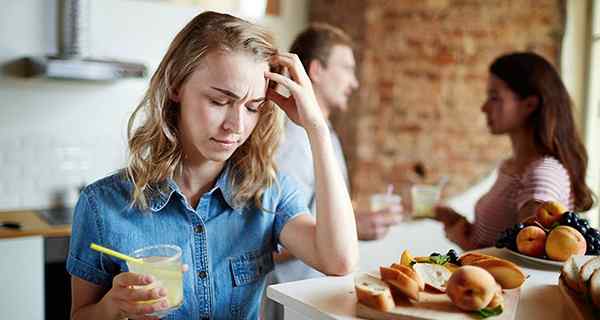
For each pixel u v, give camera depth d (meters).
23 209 2.91
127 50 3.07
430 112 3.20
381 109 3.22
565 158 1.74
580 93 2.95
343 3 3.35
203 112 1.05
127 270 1.10
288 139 1.69
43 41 2.88
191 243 1.17
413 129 3.21
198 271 1.17
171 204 1.16
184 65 1.06
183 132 1.13
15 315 2.42
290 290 1.00
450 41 3.15
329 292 1.00
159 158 1.13
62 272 2.57
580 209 1.79
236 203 1.21
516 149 1.86
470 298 0.85
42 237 2.46
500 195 1.82
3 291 2.39
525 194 1.64
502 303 0.91
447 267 1.03
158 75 1.11
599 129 2.92
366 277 0.95
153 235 1.14
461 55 3.15
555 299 1.00
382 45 3.19
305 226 1.23
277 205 1.28
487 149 3.20
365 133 3.23
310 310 0.92
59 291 2.57
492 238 1.82
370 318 0.87
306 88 1.19
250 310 1.24
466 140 3.20
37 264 2.46
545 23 3.01
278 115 1.25
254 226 1.24
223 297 1.19
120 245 1.12
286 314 1.00
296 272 1.67
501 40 3.10
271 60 1.18
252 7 3.40
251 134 1.23
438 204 2.08
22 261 2.42
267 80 1.13
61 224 2.57
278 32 3.53
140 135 1.14
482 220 1.87
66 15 2.74
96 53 2.98
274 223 1.28
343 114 3.36
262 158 1.24
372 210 2.10
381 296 0.86
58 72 2.56
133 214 1.14
